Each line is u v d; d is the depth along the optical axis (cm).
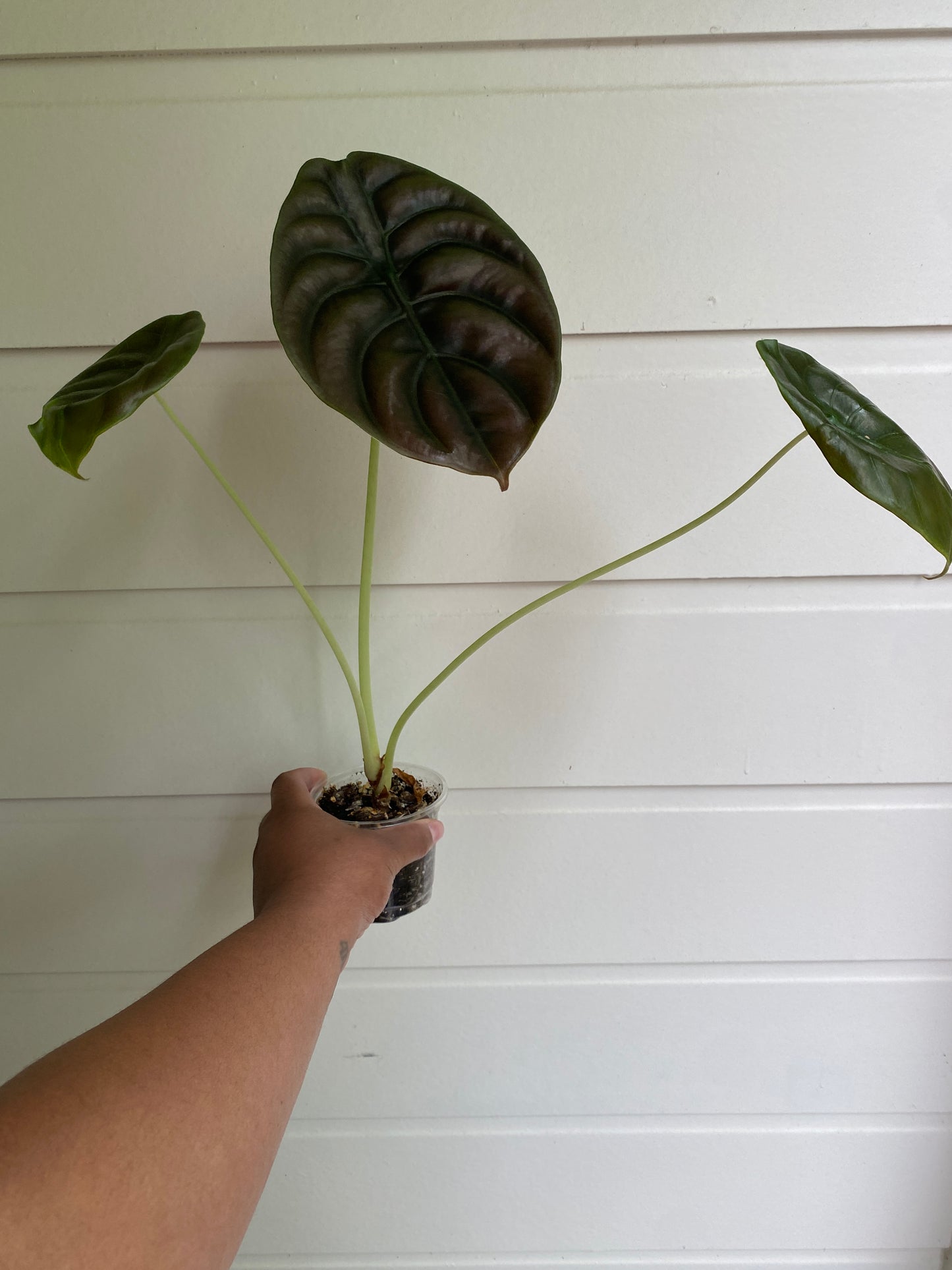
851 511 63
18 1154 32
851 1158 74
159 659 66
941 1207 75
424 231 47
